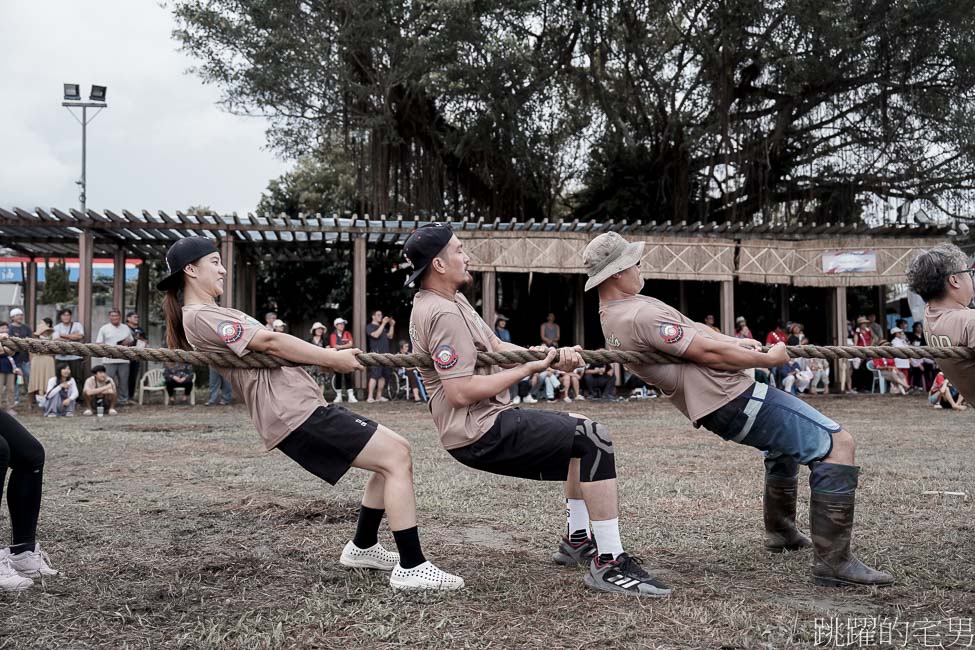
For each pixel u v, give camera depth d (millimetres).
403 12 19250
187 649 2982
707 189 22766
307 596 3615
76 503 5879
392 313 25516
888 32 19719
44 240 18203
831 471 3822
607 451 3736
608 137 23094
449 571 4035
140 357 3613
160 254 19922
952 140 20547
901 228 19406
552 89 21891
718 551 4496
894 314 21812
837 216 22203
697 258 18812
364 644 3021
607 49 21062
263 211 28703
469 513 5547
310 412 3650
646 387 18438
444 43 19016
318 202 28375
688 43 21219
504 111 20297
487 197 23141
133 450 9133
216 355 3631
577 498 4199
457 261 3801
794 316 24359
